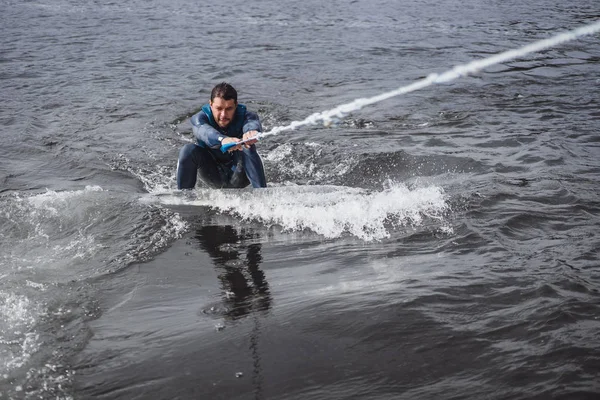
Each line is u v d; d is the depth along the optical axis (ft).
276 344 11.34
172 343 11.57
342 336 11.48
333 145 26.73
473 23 59.41
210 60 45.27
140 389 10.24
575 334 11.14
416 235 16.46
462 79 38.93
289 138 28.12
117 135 29.19
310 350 11.09
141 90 37.19
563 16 62.34
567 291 12.85
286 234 17.04
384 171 23.72
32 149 26.68
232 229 17.49
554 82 37.81
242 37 53.93
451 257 15.01
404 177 23.02
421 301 12.57
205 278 14.61
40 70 41.73
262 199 19.49
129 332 12.10
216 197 19.81
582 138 26.58
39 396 10.18
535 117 30.37
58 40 52.08
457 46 49.32
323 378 10.28
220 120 20.38
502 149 25.23
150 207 18.93
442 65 43.19
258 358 10.93
